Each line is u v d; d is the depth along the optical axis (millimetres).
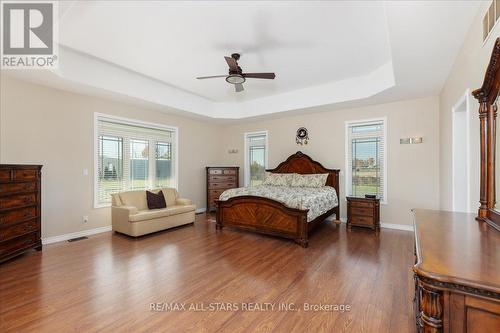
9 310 2029
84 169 4289
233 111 6219
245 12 2537
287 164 5848
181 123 6086
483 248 1104
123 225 4184
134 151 5195
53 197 3904
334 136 5379
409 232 4406
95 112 4438
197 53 3479
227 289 2389
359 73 4246
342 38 3047
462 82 2631
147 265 2963
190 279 2600
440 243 1176
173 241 3924
